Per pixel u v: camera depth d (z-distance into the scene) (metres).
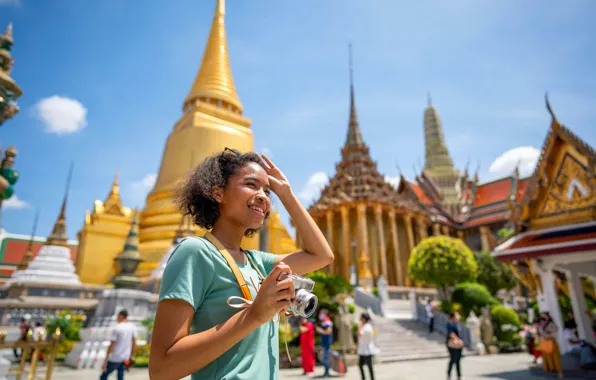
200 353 1.39
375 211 50.56
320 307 18.73
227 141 34.06
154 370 1.44
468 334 21.69
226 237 1.99
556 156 13.73
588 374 11.12
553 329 11.76
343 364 13.66
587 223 12.47
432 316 23.64
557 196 13.55
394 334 22.03
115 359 8.02
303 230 2.27
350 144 60.47
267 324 1.77
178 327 1.48
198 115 34.81
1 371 6.27
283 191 2.32
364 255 43.06
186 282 1.57
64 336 16.73
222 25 42.19
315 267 2.23
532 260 14.02
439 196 66.31
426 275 33.12
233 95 38.59
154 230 30.16
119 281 17.52
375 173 56.53
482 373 13.29
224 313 1.64
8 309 18.30
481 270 39.38
